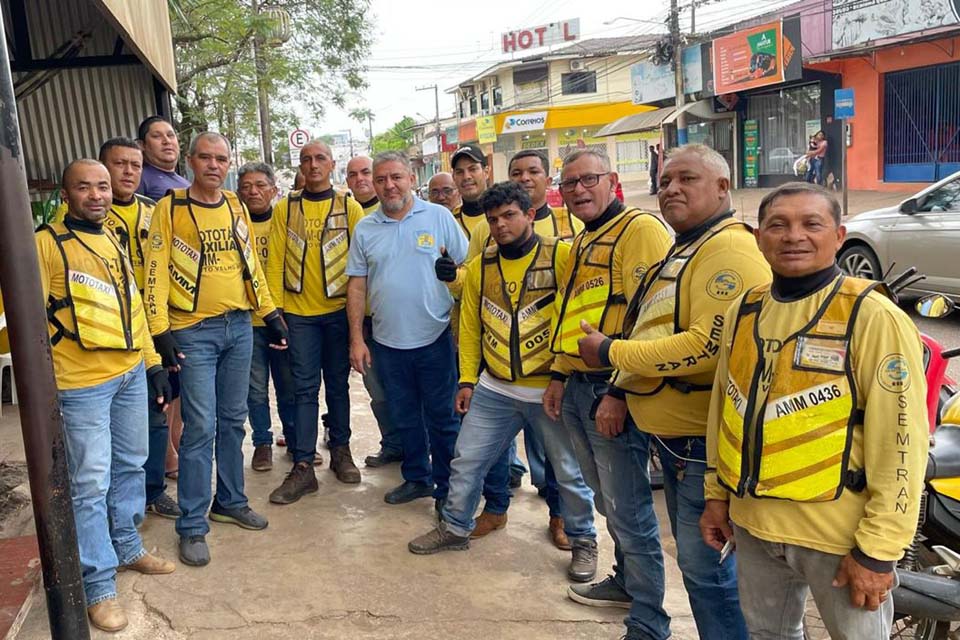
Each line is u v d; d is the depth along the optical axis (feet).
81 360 9.99
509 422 12.20
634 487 9.86
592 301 10.06
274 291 15.06
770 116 80.02
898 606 8.28
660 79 90.74
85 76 25.17
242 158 65.62
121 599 11.07
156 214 12.15
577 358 10.13
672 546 13.51
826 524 6.46
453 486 12.40
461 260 14.14
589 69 149.18
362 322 14.44
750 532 6.90
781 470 6.57
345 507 14.39
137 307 11.00
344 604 11.05
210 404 12.41
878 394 6.22
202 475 12.35
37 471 6.84
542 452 14.17
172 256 12.12
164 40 19.93
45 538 6.98
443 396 13.76
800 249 6.55
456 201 17.52
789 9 80.94
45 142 25.41
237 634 10.33
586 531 11.88
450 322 13.98
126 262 10.90
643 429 8.93
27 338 6.65
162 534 13.15
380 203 13.82
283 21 53.93
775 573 7.16
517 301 11.68
